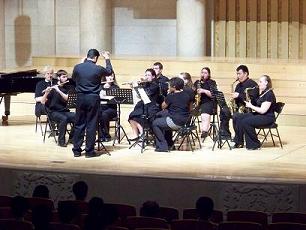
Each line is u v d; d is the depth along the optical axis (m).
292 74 21.14
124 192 13.51
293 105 19.78
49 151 15.55
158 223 9.91
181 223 9.93
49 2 27.05
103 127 16.25
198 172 13.70
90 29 25.75
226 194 13.16
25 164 14.31
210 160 14.73
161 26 26.72
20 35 27.19
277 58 25.47
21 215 10.12
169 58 23.69
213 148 15.66
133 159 14.77
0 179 14.10
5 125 18.38
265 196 13.05
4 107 19.08
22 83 17.61
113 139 16.64
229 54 25.83
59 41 27.16
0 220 9.57
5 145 16.11
